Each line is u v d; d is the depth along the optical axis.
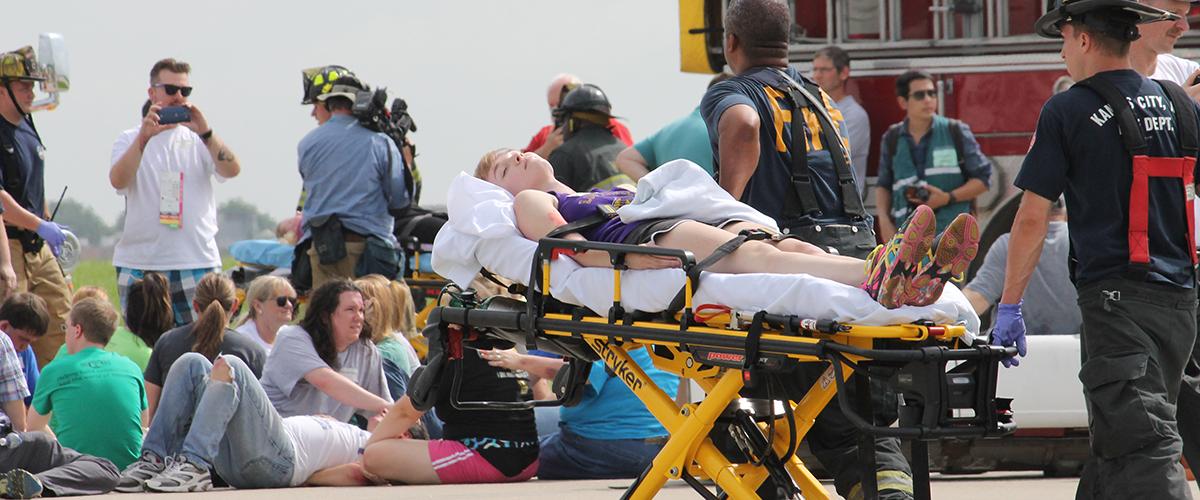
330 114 45.12
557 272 19.64
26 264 40.31
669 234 19.22
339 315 32.53
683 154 35.25
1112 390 18.73
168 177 44.22
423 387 21.09
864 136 39.62
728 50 24.09
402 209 44.69
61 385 30.97
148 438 29.84
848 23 39.72
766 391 18.45
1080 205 19.19
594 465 31.73
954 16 39.06
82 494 28.42
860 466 18.16
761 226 19.47
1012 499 25.59
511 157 23.50
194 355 30.28
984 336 18.23
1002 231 39.16
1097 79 19.20
